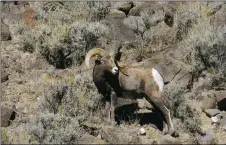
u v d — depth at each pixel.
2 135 25.22
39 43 33.16
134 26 34.78
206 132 26.59
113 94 26.27
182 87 29.84
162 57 31.38
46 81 30.00
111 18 35.56
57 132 25.41
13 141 25.17
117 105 27.55
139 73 26.16
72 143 25.16
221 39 32.09
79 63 32.62
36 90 29.42
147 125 26.77
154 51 33.12
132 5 37.88
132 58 32.81
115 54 25.67
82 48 32.91
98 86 26.42
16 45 33.69
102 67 26.06
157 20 35.44
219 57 31.80
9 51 32.97
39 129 25.27
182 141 25.45
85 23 34.75
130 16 36.03
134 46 33.69
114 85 26.12
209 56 31.73
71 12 36.72
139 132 25.89
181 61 31.67
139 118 27.27
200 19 35.28
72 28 33.66
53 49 32.56
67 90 28.17
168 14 35.69
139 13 37.09
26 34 34.06
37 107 28.05
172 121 27.03
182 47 32.94
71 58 32.69
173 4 38.25
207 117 28.11
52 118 26.06
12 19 36.25
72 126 25.73
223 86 30.59
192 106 28.92
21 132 25.94
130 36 34.53
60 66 32.66
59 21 35.69
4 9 36.62
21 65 31.97
